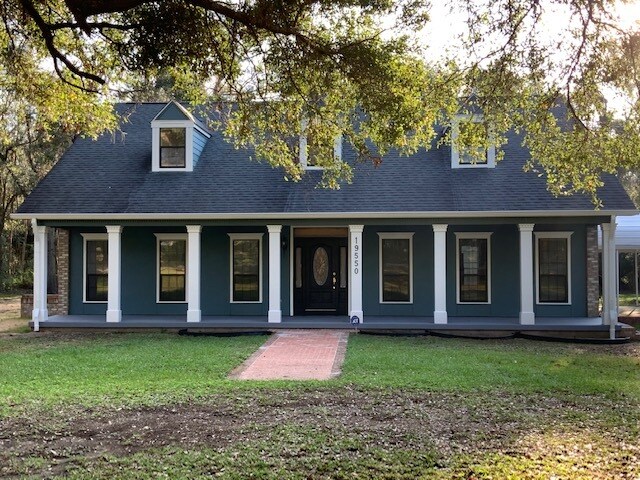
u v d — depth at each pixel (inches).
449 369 427.2
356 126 518.9
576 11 325.1
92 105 487.8
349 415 305.3
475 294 709.9
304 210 652.7
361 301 663.8
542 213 625.6
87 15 292.5
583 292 696.4
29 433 277.3
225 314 727.7
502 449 252.2
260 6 291.1
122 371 425.4
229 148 762.8
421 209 643.5
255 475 224.4
